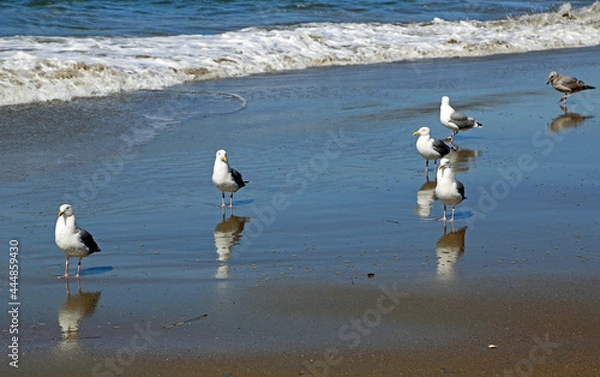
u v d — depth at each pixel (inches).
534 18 1600.6
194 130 745.6
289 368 315.9
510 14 1649.9
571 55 1246.9
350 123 780.6
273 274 419.5
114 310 374.9
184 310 373.4
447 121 709.3
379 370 312.5
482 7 1715.1
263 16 1491.1
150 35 1254.9
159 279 414.9
